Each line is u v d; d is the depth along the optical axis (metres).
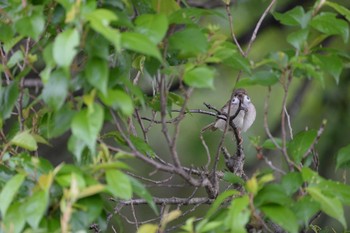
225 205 7.99
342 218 6.11
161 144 15.27
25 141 6.52
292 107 15.29
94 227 8.86
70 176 5.77
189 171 7.97
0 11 6.50
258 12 15.23
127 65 6.87
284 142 6.73
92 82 5.67
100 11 5.46
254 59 16.38
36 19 6.12
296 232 5.99
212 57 6.38
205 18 14.91
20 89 6.87
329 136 15.66
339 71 6.72
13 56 6.71
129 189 5.80
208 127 13.10
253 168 13.63
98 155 6.26
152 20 5.97
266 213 6.09
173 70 6.44
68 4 5.84
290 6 15.04
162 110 6.66
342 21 6.64
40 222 6.00
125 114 6.12
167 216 6.30
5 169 6.64
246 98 13.52
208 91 15.09
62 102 5.83
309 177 6.44
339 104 16.22
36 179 6.16
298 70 6.84
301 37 6.63
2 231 5.71
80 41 5.67
